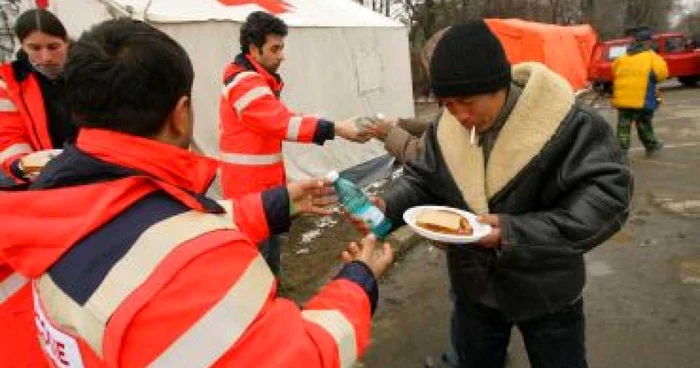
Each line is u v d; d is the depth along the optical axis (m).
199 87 5.52
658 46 20.05
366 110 8.30
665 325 3.88
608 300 4.28
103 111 1.06
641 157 8.94
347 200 1.77
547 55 15.34
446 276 4.87
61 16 4.79
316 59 7.14
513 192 1.91
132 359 0.97
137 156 1.05
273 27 3.59
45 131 2.78
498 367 2.41
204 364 0.98
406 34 9.46
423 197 2.18
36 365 1.47
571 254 1.85
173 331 0.96
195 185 1.15
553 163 1.85
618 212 1.81
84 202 1.03
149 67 1.06
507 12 27.14
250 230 1.62
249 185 3.66
